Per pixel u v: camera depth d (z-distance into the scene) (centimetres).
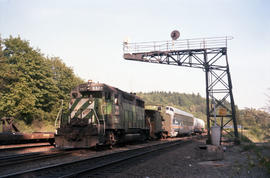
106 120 1551
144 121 2350
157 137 2945
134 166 953
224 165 1034
